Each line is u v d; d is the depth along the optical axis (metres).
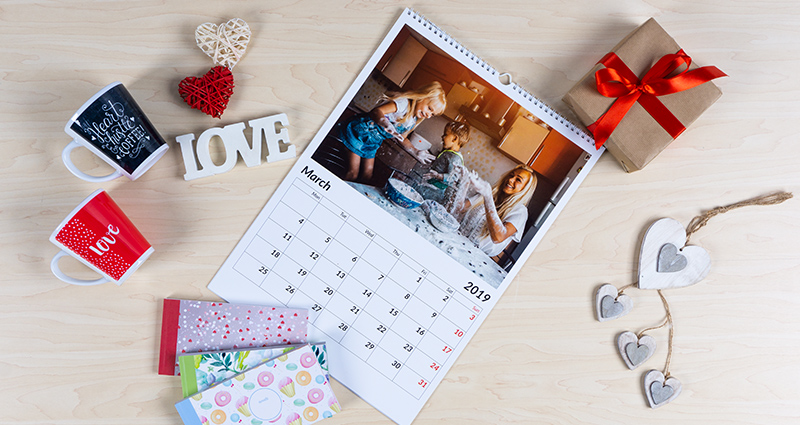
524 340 0.71
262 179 0.70
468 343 0.70
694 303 0.71
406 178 0.70
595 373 0.71
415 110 0.70
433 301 0.70
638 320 0.71
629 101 0.64
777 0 0.70
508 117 0.70
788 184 0.70
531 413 0.71
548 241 0.71
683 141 0.71
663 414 0.71
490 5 0.70
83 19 0.69
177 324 0.69
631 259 0.71
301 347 0.67
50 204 0.69
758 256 0.71
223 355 0.67
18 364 0.68
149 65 0.69
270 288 0.70
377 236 0.70
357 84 0.70
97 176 0.69
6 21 0.68
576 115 0.70
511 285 0.70
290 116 0.70
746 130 0.70
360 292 0.70
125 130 0.60
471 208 0.70
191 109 0.69
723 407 0.71
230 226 0.70
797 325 0.71
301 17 0.70
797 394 0.71
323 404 0.67
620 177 0.70
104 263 0.61
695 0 0.70
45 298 0.69
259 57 0.70
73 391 0.69
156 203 0.69
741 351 0.71
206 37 0.66
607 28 0.70
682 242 0.70
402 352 0.70
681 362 0.71
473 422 0.70
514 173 0.70
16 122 0.68
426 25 0.69
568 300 0.71
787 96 0.70
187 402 0.65
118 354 0.69
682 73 0.63
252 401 0.66
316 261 0.70
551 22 0.70
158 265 0.69
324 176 0.70
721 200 0.71
